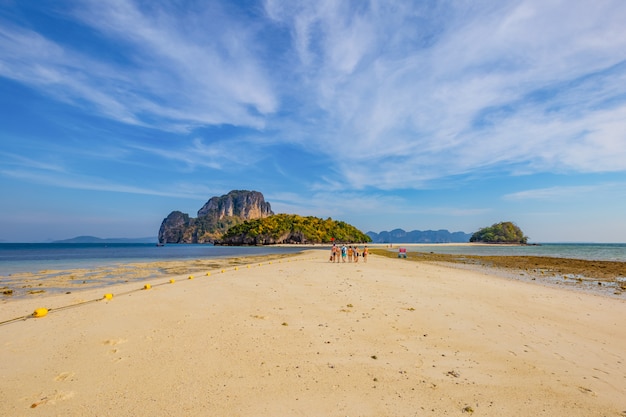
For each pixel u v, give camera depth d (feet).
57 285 56.49
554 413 15.56
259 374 18.85
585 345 25.49
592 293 52.85
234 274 66.64
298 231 631.15
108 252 255.70
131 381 17.84
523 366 20.99
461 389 17.66
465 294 44.78
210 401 15.84
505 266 106.83
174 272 77.61
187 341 24.03
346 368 19.89
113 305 35.40
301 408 15.33
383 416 14.80
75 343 23.56
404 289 47.42
